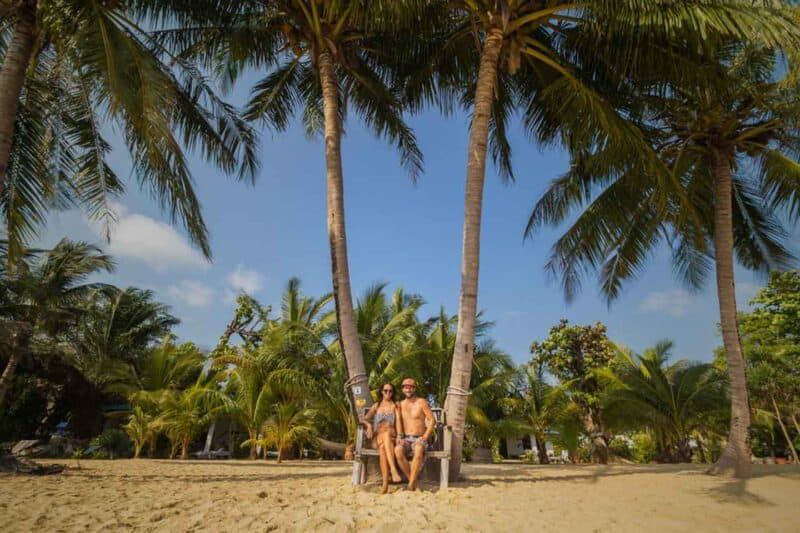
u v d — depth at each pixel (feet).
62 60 28.86
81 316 68.80
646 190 34.96
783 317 58.90
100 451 59.47
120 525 13.79
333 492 20.24
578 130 29.22
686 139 32.22
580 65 31.73
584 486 22.38
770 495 19.95
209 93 32.37
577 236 36.96
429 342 67.21
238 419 65.62
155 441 63.98
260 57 33.22
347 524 13.78
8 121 23.77
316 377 56.44
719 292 30.45
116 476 29.01
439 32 32.76
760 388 63.87
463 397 23.50
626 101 31.99
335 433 67.56
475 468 37.37
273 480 25.58
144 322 88.63
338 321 25.39
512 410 71.26
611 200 35.40
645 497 19.29
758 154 32.37
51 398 78.02
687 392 61.05
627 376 66.59
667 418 61.41
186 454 60.39
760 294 61.36
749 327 63.05
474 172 25.85
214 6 29.50
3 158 23.40
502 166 37.45
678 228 33.73
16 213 27.76
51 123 29.89
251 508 16.33
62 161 30.09
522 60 31.27
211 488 22.04
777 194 32.99
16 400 74.13
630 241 39.88
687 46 26.66
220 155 33.65
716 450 75.15
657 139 33.63
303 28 29.27
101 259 66.69
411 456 21.45
